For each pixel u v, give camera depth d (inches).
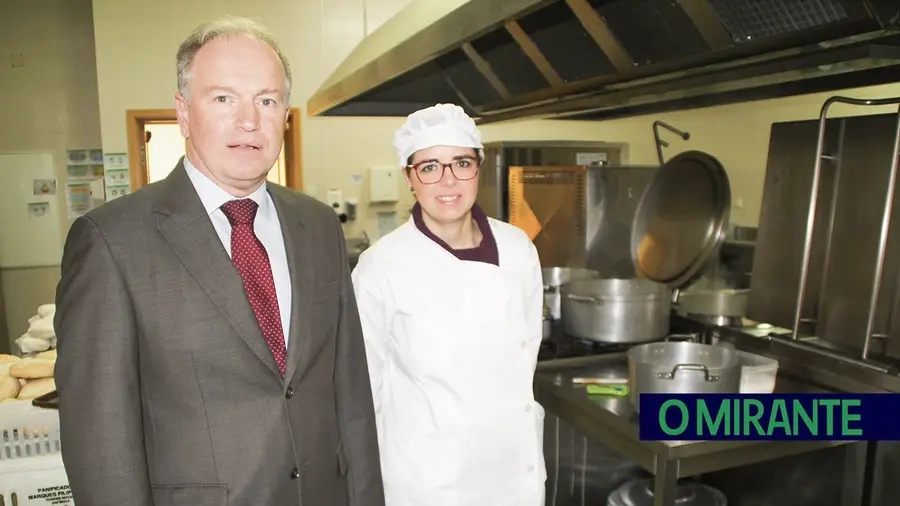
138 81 151.6
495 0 45.9
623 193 108.0
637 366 56.3
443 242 51.0
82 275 32.4
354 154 164.7
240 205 37.6
